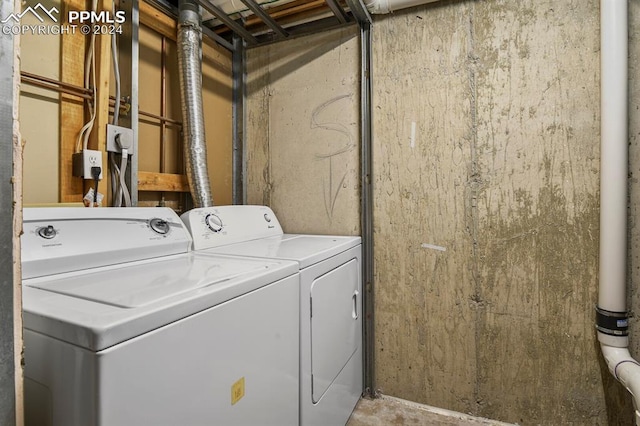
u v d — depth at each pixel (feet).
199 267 3.39
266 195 6.95
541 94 4.96
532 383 5.10
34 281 2.76
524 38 5.04
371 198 5.95
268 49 6.90
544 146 4.96
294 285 3.67
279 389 3.36
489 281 5.31
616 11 4.35
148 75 5.26
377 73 5.98
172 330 2.18
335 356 4.78
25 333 2.08
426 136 5.66
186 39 5.27
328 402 4.53
